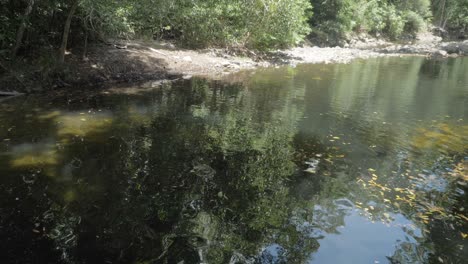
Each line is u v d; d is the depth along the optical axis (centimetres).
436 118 878
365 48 2638
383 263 360
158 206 444
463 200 484
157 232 395
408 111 938
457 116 898
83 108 841
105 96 965
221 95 1050
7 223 397
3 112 782
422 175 557
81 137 656
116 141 644
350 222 427
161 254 360
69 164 544
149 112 836
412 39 3575
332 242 390
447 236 405
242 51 1786
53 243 369
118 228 398
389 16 3447
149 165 553
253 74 1434
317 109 934
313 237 397
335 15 2772
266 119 826
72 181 494
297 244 384
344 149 657
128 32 1419
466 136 744
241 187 502
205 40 1683
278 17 1808
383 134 747
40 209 427
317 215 440
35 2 1003
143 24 1512
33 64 1019
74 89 1020
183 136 688
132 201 452
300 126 783
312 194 490
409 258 368
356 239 396
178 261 351
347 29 2847
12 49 990
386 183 528
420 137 733
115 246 369
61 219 410
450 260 366
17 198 446
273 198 476
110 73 1165
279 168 568
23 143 616
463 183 532
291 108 934
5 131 668
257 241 387
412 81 1384
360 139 712
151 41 1605
